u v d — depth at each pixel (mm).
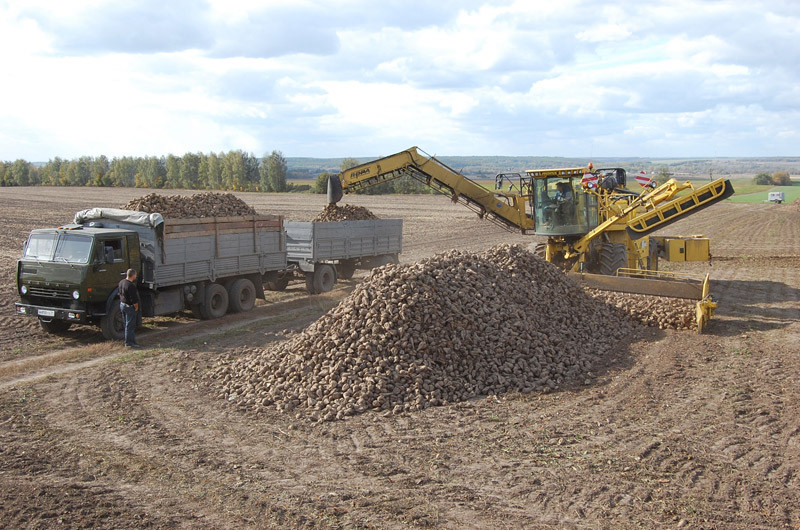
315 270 18281
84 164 124312
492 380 9844
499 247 13906
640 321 13891
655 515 5938
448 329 10336
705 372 10523
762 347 11953
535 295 12578
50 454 7578
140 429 8422
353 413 8844
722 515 5910
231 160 104375
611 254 16234
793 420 8367
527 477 6766
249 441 7977
